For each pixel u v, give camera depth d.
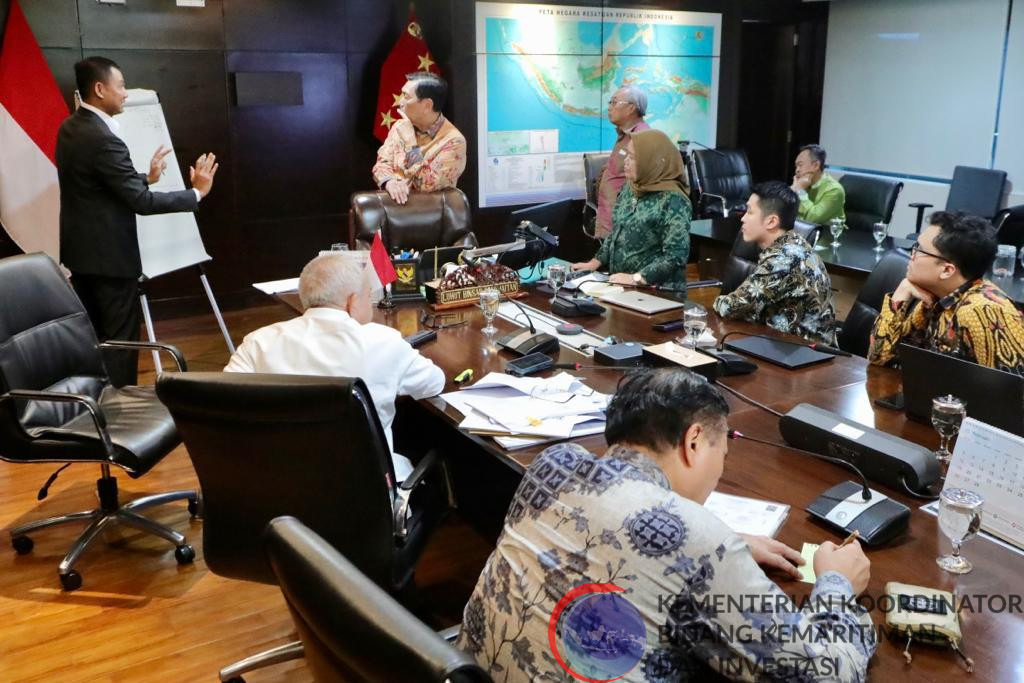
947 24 7.62
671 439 1.46
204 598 2.91
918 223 6.23
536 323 3.31
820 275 3.29
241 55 6.08
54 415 3.06
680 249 3.88
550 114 7.21
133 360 4.48
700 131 8.09
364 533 2.12
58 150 4.22
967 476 1.83
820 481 2.01
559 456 1.49
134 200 4.21
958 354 2.47
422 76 4.54
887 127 8.30
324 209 6.64
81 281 4.43
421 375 2.45
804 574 1.61
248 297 6.47
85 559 3.15
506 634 1.41
